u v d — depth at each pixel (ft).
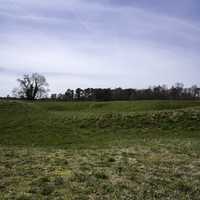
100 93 412.36
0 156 64.23
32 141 99.71
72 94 422.41
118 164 58.13
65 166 55.11
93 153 70.44
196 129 115.24
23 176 48.21
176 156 68.08
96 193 42.06
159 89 406.00
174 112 132.46
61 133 111.55
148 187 45.47
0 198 38.60
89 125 122.93
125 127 120.06
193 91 398.42
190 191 45.09
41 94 395.34
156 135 109.09
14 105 160.56
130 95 407.03
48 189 42.27
